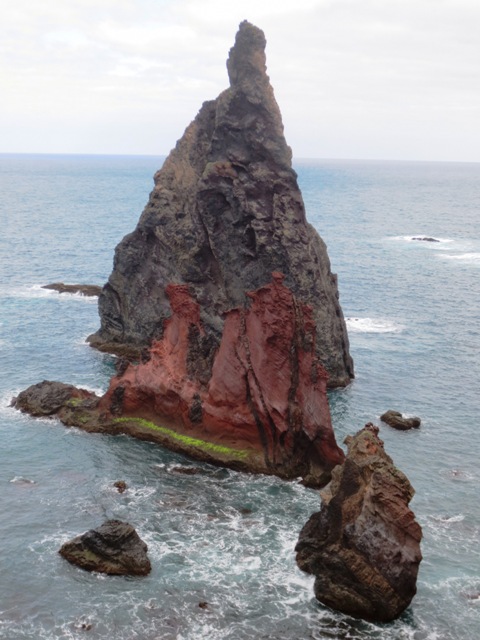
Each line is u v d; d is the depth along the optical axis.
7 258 159.75
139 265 95.88
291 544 53.16
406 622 45.75
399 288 142.62
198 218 90.56
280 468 63.72
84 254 169.00
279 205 87.56
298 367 65.31
